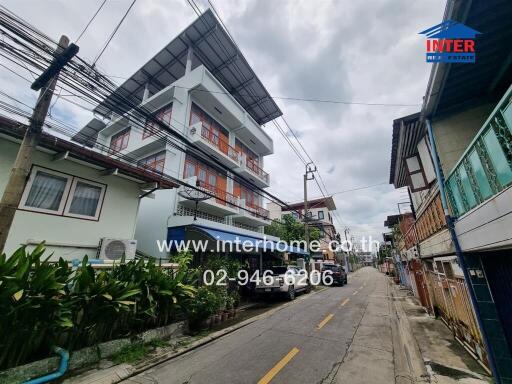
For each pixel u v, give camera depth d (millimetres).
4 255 3490
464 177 3789
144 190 9148
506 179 2584
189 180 12469
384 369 4320
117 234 7863
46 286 3750
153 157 14750
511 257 3684
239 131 18797
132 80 17656
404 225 14820
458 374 4020
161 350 5172
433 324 7176
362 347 5426
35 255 3918
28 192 6207
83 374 4035
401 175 9508
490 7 3008
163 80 17766
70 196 6961
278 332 6645
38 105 4504
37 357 3975
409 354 5012
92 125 17859
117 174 7875
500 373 3441
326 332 6594
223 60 16609
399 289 16656
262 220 19234
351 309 9773
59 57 4117
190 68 15125
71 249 6766
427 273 8539
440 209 5816
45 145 6055
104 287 4496
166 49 15727
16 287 3391
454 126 5008
